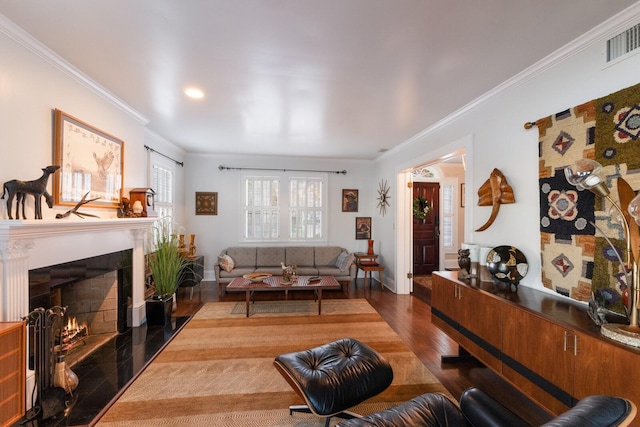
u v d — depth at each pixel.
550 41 1.80
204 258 5.43
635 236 1.35
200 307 3.94
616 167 1.56
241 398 2.03
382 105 2.87
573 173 1.44
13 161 1.77
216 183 5.46
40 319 1.83
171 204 4.69
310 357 1.93
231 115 3.20
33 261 1.86
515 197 2.30
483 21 1.61
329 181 5.84
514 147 2.31
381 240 5.54
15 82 1.77
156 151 4.09
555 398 1.49
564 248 1.86
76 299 2.90
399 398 2.06
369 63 2.07
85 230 2.34
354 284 5.41
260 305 4.05
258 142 4.45
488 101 2.61
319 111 3.06
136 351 2.66
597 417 0.73
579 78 1.81
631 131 1.49
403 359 2.59
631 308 1.34
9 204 1.67
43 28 1.71
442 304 2.59
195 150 5.10
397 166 4.77
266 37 1.78
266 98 2.72
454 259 6.52
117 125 2.86
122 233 2.94
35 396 1.82
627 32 1.55
